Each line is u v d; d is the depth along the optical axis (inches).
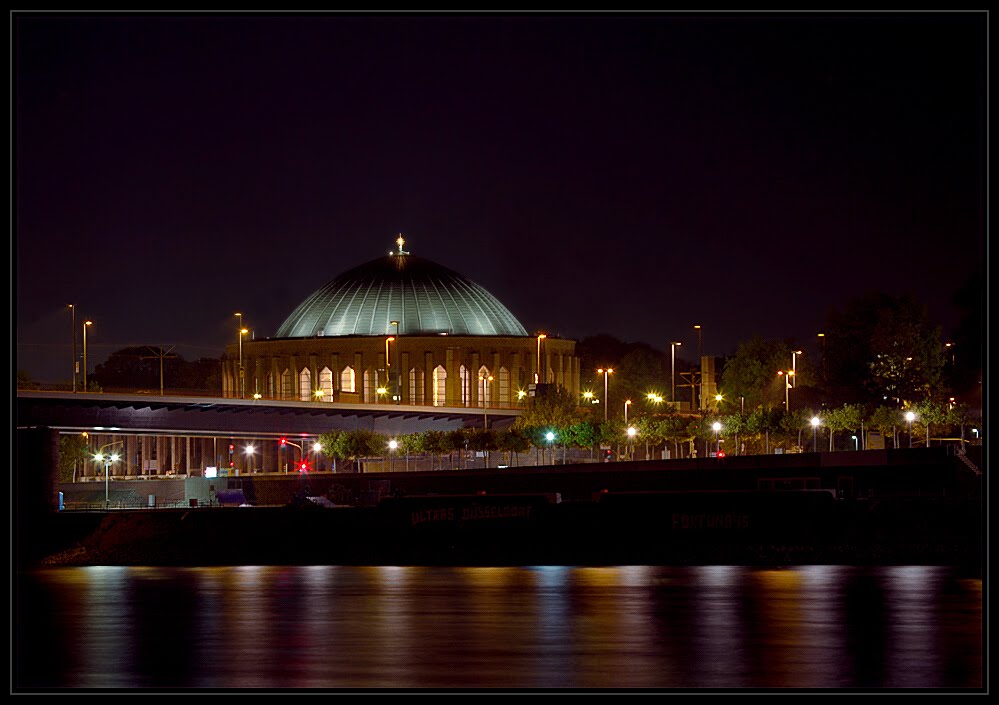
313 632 6328.7
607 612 6678.2
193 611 6993.1
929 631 6112.2
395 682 5290.4
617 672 5403.5
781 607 6727.4
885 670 5393.7
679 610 6697.8
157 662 5753.0
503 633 6210.6
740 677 5300.2
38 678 5487.2
